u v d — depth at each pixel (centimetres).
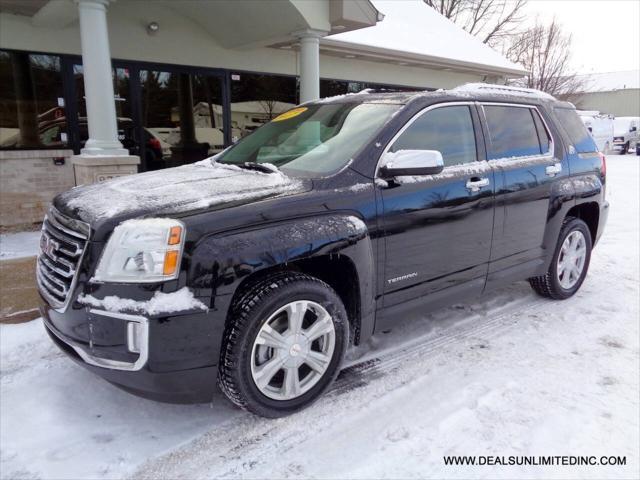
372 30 1276
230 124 1030
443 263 367
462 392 325
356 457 264
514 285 545
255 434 283
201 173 362
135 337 249
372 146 334
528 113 457
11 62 767
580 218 528
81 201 296
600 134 2553
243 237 268
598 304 489
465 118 397
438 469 255
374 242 321
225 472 254
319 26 795
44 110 805
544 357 376
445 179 362
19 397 313
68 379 334
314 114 414
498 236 405
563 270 490
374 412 304
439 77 1509
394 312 344
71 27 806
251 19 837
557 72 3000
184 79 947
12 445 270
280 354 286
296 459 263
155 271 249
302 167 342
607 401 317
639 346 397
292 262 295
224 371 271
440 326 430
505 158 419
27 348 374
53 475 249
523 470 255
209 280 255
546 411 305
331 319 302
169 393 260
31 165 797
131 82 879
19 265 549
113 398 314
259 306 271
